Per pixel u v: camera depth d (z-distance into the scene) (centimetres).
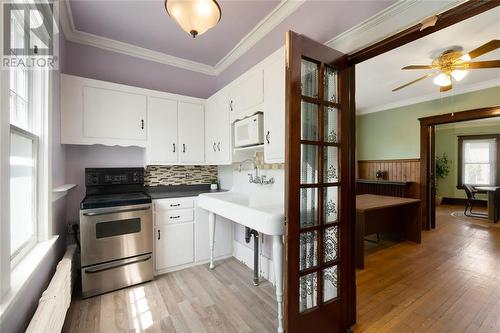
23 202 139
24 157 142
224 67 335
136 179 281
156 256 256
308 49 145
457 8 118
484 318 189
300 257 152
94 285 215
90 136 241
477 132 678
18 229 130
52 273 173
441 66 289
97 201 221
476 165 687
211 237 274
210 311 194
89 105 241
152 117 276
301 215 155
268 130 201
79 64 263
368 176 584
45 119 159
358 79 378
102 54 277
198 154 307
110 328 173
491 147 661
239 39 272
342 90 163
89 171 254
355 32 159
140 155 296
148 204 243
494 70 340
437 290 231
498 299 215
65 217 238
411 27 134
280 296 170
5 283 93
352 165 172
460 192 709
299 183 144
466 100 411
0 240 90
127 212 231
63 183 237
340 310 168
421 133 463
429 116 448
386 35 144
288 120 139
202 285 236
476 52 237
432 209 457
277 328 175
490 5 113
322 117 156
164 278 250
